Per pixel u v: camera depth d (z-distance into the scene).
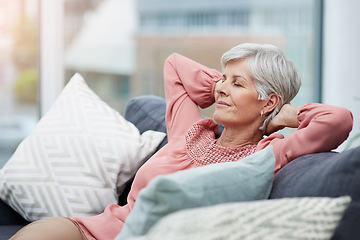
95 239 1.62
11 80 3.56
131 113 2.26
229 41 3.64
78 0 3.60
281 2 3.61
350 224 1.08
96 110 2.04
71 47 3.62
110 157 1.89
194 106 1.95
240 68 1.68
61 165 1.91
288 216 0.95
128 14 3.67
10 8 3.51
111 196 1.88
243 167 1.23
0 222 1.99
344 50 3.24
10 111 3.58
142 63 3.70
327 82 3.45
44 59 3.56
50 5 3.53
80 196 1.85
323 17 3.52
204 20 3.64
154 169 1.66
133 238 0.93
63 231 1.58
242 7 3.62
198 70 1.98
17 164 1.96
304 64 3.62
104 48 3.67
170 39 3.67
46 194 1.88
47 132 2.00
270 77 1.64
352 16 3.16
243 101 1.66
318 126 1.48
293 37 3.62
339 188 1.12
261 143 1.62
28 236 1.53
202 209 0.95
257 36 3.63
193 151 1.72
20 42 3.54
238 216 0.93
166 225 0.91
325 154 1.38
